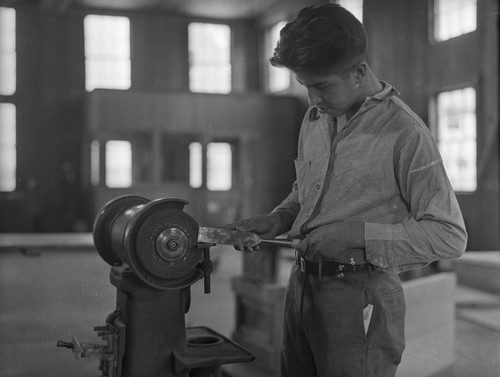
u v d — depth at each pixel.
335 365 1.48
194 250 1.56
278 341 2.90
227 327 3.45
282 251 4.12
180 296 1.65
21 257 3.70
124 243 1.52
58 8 4.86
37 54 4.80
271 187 6.00
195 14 5.50
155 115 5.62
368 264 1.45
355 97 1.43
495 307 3.41
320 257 1.46
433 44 3.44
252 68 5.75
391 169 1.42
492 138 3.43
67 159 4.87
